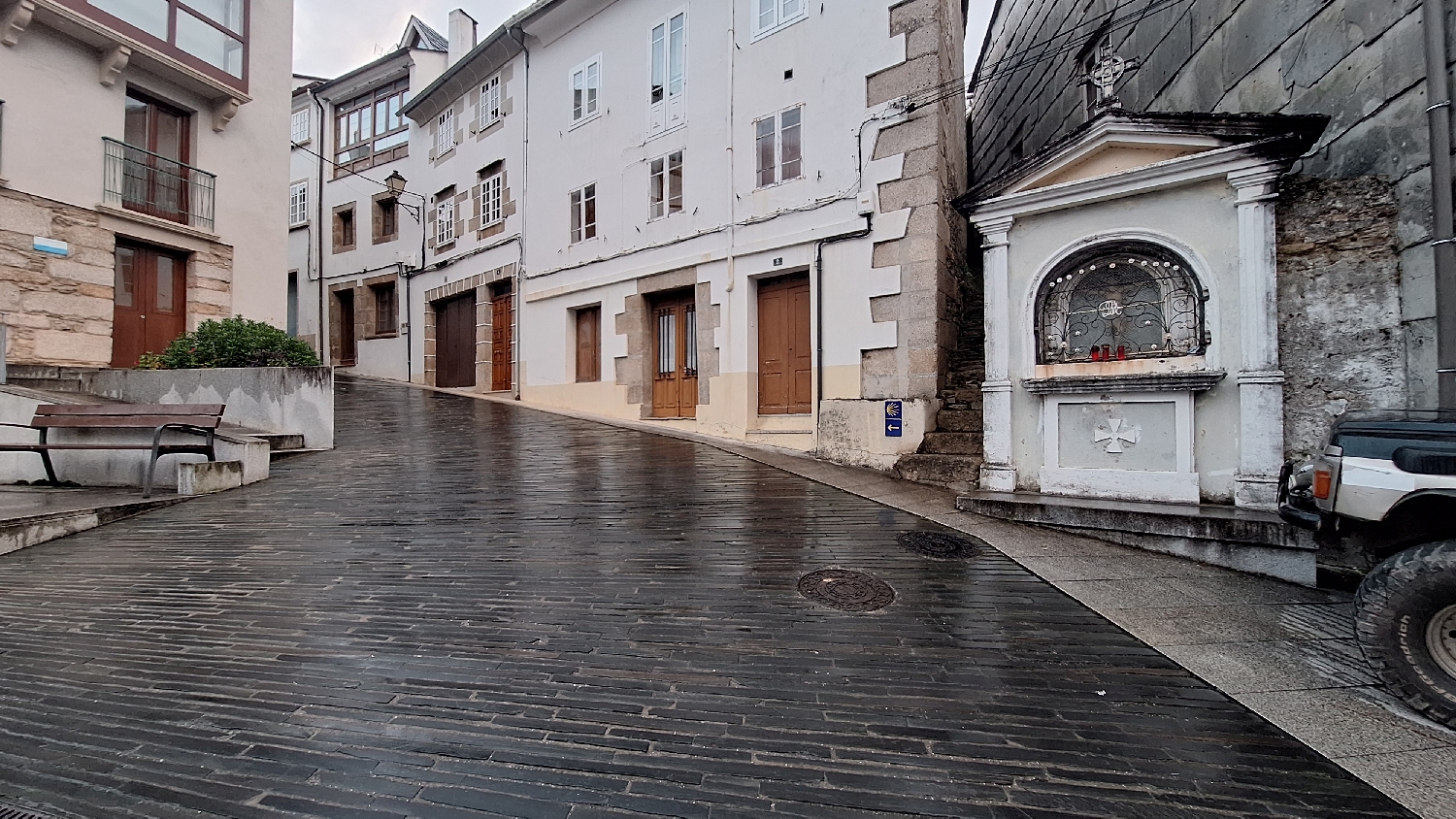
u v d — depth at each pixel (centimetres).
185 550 498
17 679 301
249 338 988
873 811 207
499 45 1530
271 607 385
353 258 1998
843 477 738
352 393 1531
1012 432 612
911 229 884
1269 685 296
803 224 990
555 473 745
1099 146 562
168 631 355
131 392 943
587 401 1341
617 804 210
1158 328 554
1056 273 592
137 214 1088
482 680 295
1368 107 501
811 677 297
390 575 434
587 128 1348
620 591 401
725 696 281
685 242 1145
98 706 275
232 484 688
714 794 215
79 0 1007
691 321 1185
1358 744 250
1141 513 500
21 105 978
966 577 430
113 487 738
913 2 899
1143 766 234
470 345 1703
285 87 1347
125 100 1102
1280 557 450
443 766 231
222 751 241
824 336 958
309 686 291
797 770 228
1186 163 522
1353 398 486
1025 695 284
